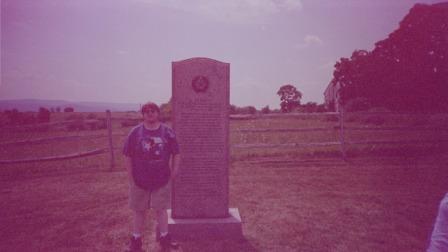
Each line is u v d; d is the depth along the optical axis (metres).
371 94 43.94
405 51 41.47
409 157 12.18
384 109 35.81
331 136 17.89
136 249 4.59
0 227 5.55
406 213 6.06
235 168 10.70
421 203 6.65
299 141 16.23
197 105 5.24
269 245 4.75
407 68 40.78
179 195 5.28
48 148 15.57
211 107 5.27
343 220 5.74
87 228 5.49
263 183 8.57
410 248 4.61
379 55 43.81
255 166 11.03
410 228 5.33
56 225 5.64
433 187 7.92
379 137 16.52
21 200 7.20
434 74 40.16
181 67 5.20
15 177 9.66
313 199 7.04
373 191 7.63
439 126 13.98
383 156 12.54
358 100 40.44
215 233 5.08
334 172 9.88
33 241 4.96
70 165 11.38
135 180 4.48
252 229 5.38
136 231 4.61
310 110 58.19
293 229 5.35
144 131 4.52
